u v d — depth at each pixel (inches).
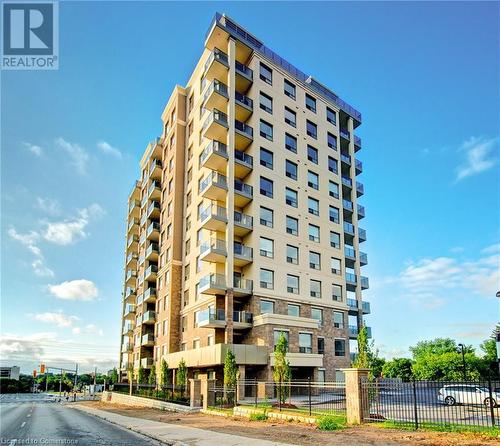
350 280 1845.5
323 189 1801.2
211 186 1489.9
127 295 2645.2
